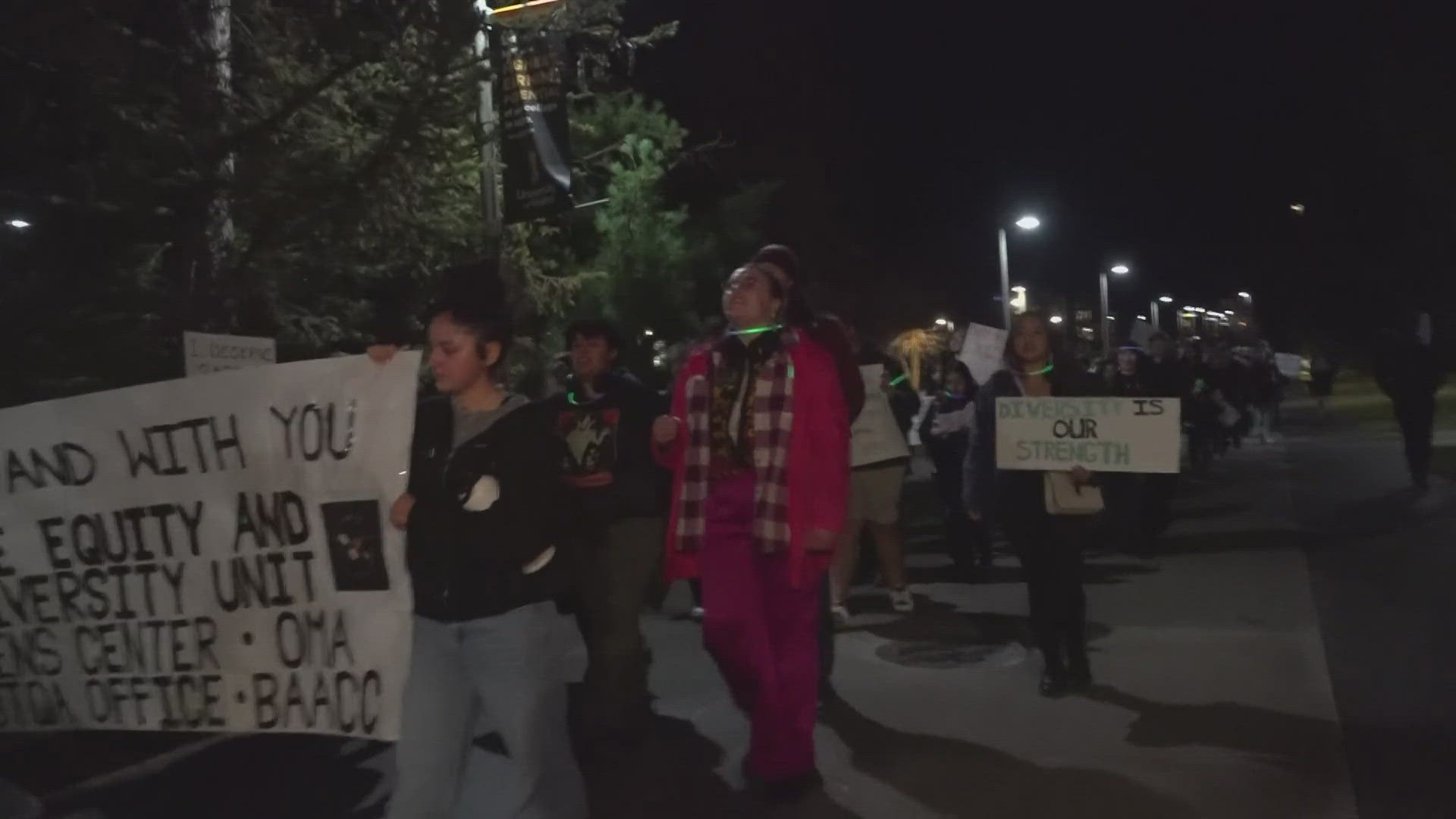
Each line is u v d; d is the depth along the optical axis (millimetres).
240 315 8258
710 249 18109
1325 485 15383
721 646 5445
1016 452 6789
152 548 4867
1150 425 6574
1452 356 38000
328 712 4559
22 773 6199
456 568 4082
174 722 4855
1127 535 11508
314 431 4512
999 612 9289
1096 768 5777
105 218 7766
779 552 5414
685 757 6191
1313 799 5340
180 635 4848
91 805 5730
